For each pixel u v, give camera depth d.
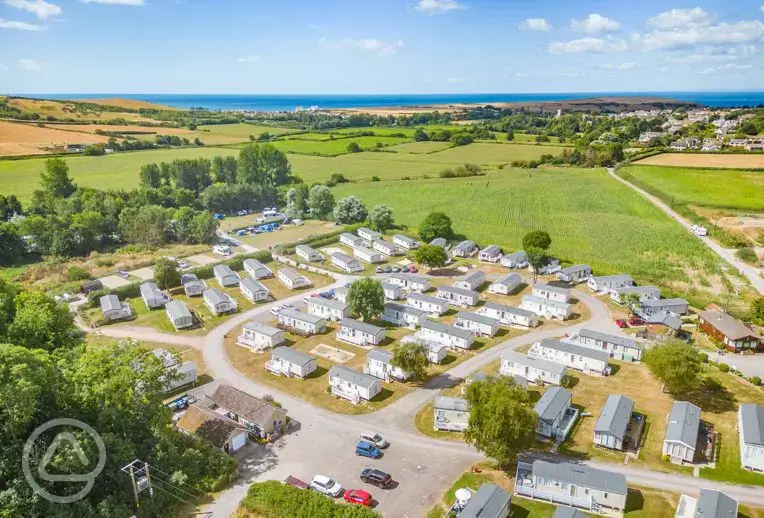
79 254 155.25
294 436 70.38
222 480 59.66
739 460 64.62
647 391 81.38
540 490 58.69
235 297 122.88
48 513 48.06
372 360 86.69
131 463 53.47
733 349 93.12
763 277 129.75
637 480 61.25
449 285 126.25
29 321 74.81
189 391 81.25
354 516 50.88
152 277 133.75
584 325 105.94
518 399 63.53
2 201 171.12
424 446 68.38
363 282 103.00
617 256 145.12
